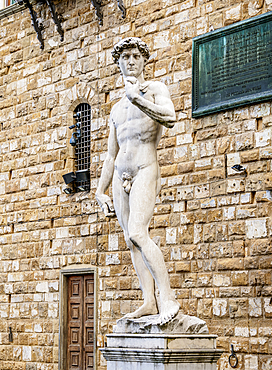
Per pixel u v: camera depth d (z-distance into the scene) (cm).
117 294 1658
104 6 1802
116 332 891
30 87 2002
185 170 1510
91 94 1809
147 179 887
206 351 824
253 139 1389
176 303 850
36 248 1911
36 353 1861
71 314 1798
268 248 1327
